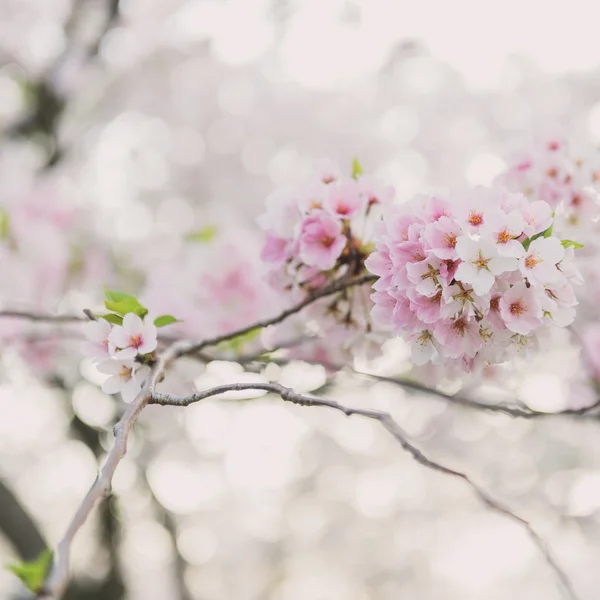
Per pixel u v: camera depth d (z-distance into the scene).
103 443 4.37
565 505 5.65
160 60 6.20
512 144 1.85
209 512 10.42
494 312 1.25
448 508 9.02
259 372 1.97
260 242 2.90
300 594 12.38
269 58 6.85
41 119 4.92
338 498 9.48
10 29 5.23
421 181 6.68
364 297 1.63
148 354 1.37
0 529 3.99
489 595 11.51
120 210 5.29
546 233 1.28
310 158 6.75
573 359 2.56
